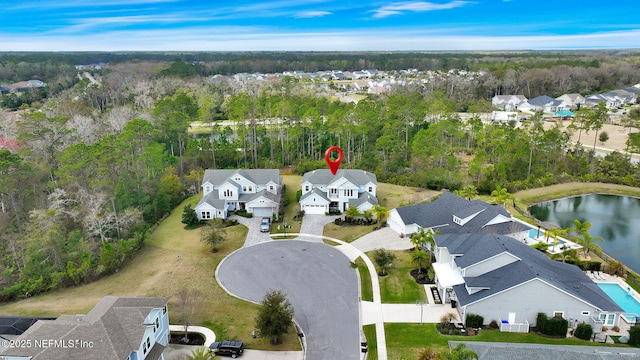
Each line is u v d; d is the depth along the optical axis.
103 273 48.53
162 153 79.31
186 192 77.19
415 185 78.31
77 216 57.12
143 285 45.50
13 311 41.19
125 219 56.38
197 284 45.00
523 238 53.44
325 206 65.06
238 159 92.56
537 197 75.50
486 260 38.97
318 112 95.75
